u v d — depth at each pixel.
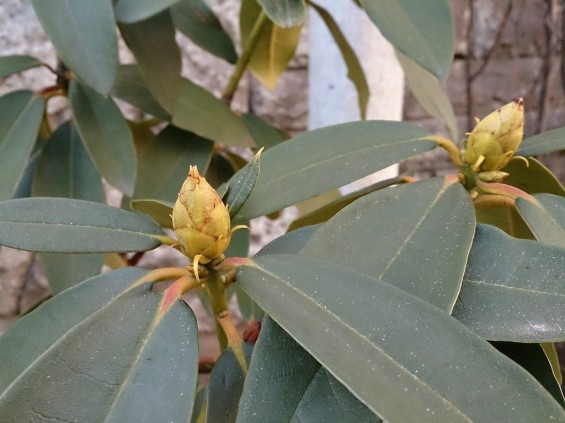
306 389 0.19
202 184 0.21
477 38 0.81
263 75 0.58
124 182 0.40
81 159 0.44
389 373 0.17
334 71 0.60
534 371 0.23
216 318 0.26
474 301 0.22
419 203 0.24
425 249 0.23
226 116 0.45
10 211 0.23
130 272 0.23
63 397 0.19
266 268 0.21
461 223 0.24
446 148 0.28
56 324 0.21
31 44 0.69
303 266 0.21
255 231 0.84
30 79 0.70
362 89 0.52
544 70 0.83
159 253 0.82
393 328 0.19
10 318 0.83
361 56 0.58
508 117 0.26
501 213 0.34
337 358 0.18
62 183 0.43
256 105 0.79
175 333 0.20
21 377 0.19
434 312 0.19
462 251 0.22
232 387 0.23
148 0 0.34
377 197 0.25
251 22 0.55
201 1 0.51
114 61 0.32
